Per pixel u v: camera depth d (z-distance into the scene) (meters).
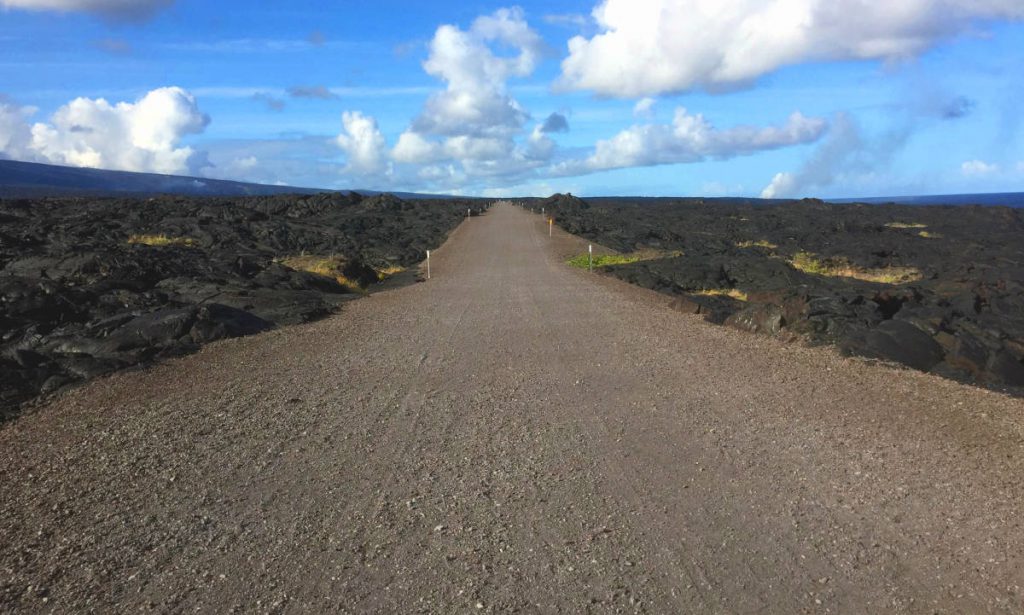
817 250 46.53
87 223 35.03
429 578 4.31
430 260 37.09
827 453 6.45
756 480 5.82
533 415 7.99
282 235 40.06
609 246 46.88
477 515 5.24
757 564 4.40
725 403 8.28
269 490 5.81
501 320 15.68
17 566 4.54
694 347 11.89
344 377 10.14
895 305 15.56
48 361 10.86
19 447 7.12
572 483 5.86
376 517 5.24
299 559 4.59
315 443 7.07
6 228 30.05
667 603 3.97
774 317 13.29
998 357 10.34
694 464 6.25
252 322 14.52
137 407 8.55
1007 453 6.39
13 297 14.33
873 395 8.54
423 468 6.30
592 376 9.90
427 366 10.84
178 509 5.44
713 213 82.62
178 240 32.75
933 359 10.74
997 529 4.83
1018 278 28.44
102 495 5.75
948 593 4.04
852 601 3.96
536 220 69.00
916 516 5.06
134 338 12.40
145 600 4.10
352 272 27.66
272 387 9.53
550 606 3.97
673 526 4.98
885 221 70.50
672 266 29.11
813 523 4.98
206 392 9.27
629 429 7.36
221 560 4.59
